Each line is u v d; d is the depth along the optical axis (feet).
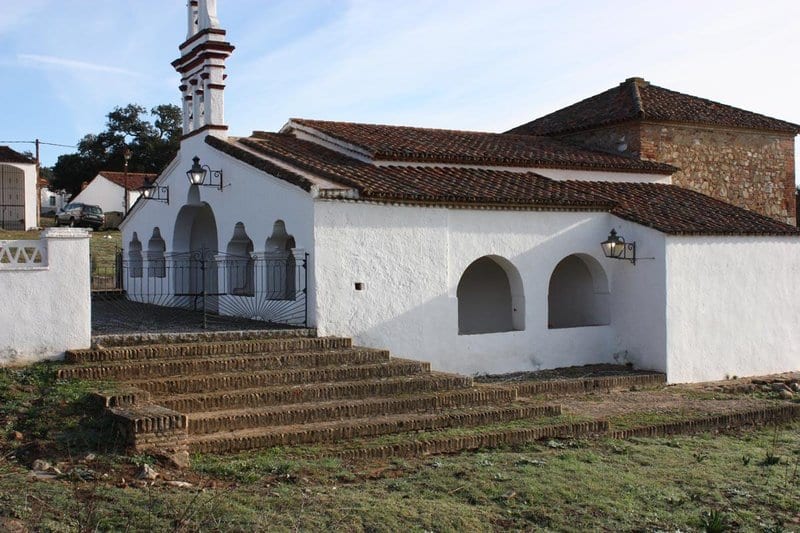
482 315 65.31
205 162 59.93
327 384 39.37
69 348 39.22
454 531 23.48
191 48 60.80
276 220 50.67
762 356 59.62
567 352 56.90
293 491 25.94
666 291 54.49
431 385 41.04
